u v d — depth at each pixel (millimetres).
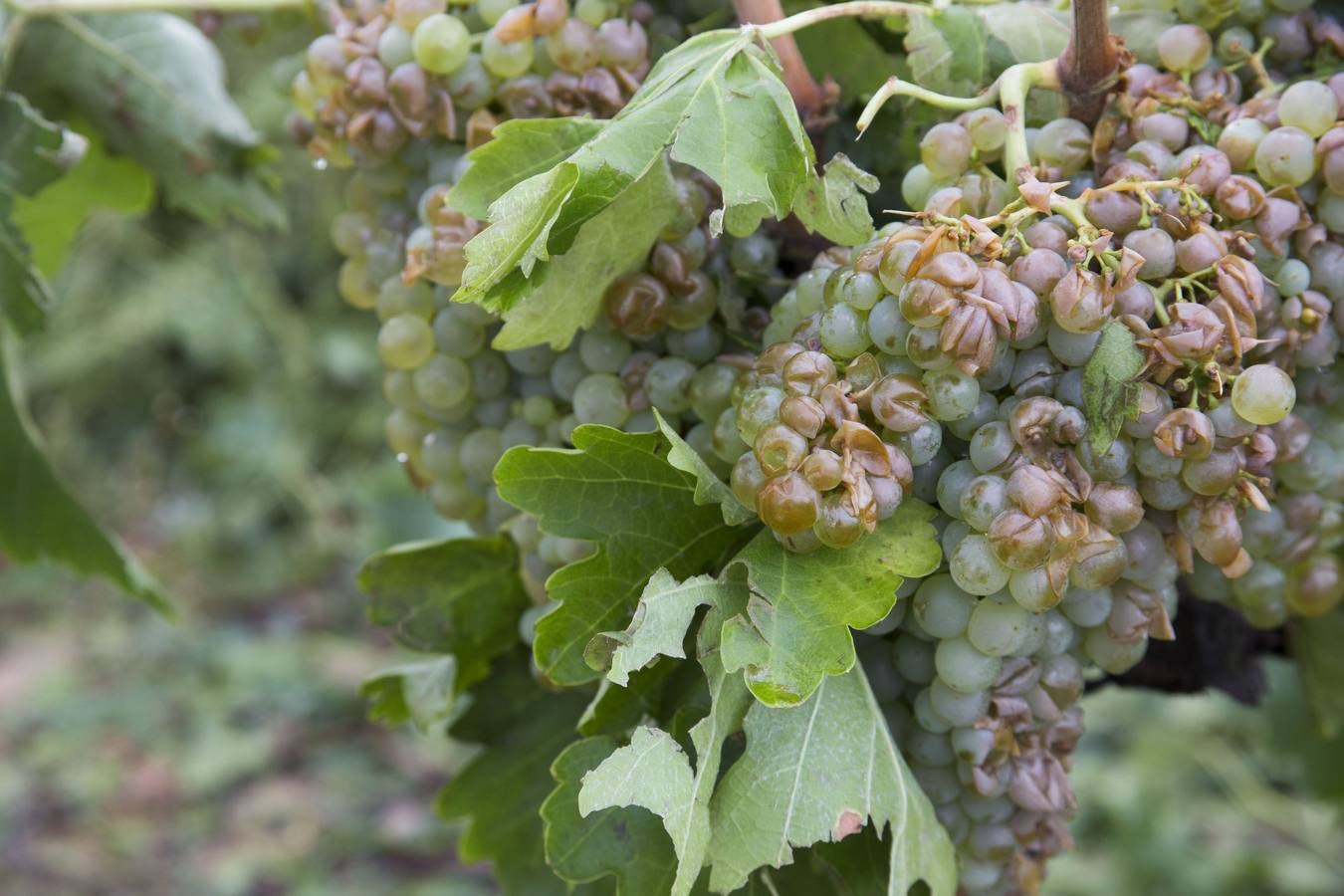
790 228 731
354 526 3479
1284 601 734
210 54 877
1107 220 659
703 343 711
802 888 703
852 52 776
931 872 676
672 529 684
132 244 3539
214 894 2463
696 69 676
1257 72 703
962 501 657
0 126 826
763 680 644
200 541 3467
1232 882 2025
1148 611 677
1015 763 685
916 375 656
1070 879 2033
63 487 900
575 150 683
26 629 3355
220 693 3037
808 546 661
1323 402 706
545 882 778
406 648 760
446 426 757
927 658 683
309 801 2717
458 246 711
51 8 854
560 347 708
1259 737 1105
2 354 887
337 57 729
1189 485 660
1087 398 652
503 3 721
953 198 675
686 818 647
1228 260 651
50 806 2729
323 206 3461
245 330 3510
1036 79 690
